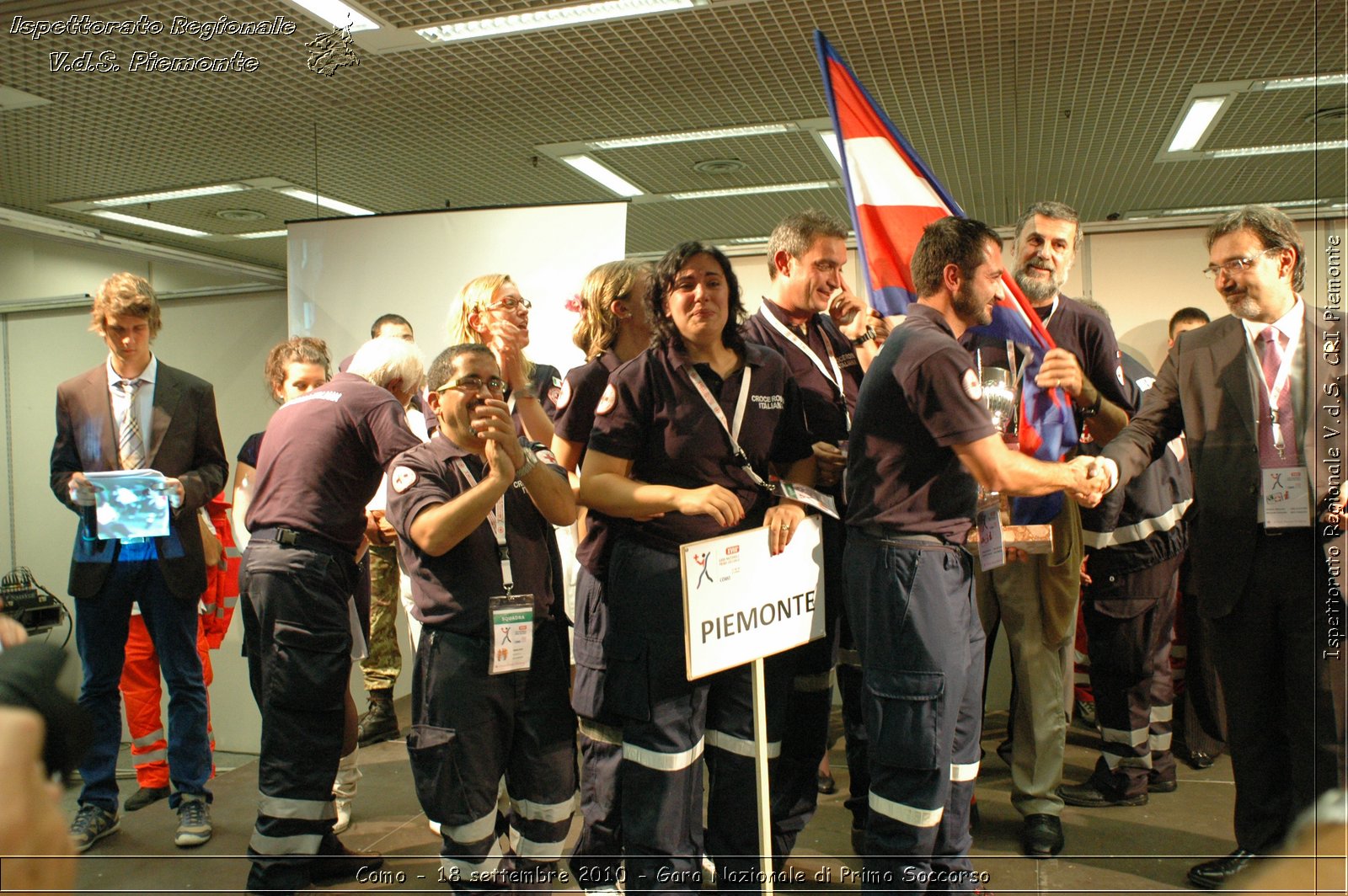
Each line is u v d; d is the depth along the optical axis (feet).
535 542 7.81
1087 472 7.63
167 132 13.74
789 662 7.86
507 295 9.42
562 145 14.60
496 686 7.39
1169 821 9.95
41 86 12.14
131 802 11.21
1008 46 11.43
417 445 8.56
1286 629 7.86
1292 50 11.53
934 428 6.84
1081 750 12.51
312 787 8.43
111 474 10.12
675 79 12.35
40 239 16.72
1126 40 11.23
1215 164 15.84
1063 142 14.65
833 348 9.22
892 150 8.77
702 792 7.61
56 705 3.61
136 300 10.55
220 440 11.19
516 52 11.47
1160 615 10.43
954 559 7.11
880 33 11.01
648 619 7.32
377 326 12.34
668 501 7.18
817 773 8.66
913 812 6.91
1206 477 8.16
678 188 16.89
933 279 7.36
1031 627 9.16
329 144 14.37
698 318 7.39
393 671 13.62
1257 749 8.09
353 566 8.91
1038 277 9.46
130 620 11.32
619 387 7.59
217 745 13.91
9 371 14.89
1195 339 8.41
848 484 7.46
